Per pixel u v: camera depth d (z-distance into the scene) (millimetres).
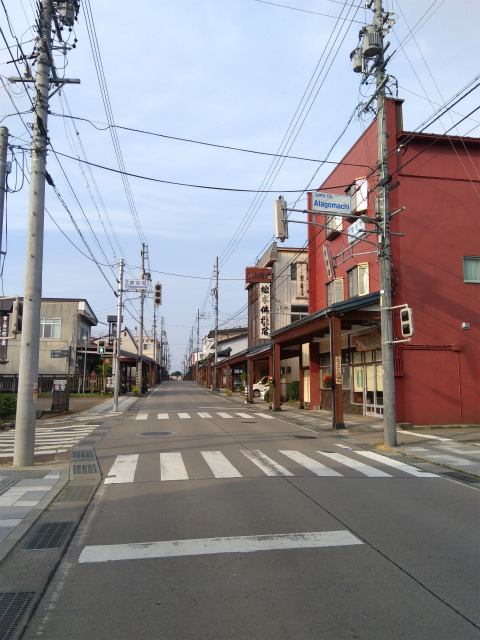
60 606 4199
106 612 4086
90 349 45875
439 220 18344
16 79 10656
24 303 10617
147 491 8211
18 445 10359
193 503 7418
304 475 9500
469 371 17953
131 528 6285
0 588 4566
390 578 4750
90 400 33969
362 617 3988
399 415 17219
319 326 19609
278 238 13469
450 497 8062
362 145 20172
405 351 17547
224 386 61625
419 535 6051
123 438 14602
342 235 22797
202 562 5152
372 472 10008
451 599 4316
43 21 10656
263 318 37531
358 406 21828
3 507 7227
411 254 17953
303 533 6074
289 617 3988
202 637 3691
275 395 25812
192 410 25938
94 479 9102
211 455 11586
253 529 6207
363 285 19984
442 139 18469
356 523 6492
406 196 18172
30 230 10750
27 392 10477
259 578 4746
